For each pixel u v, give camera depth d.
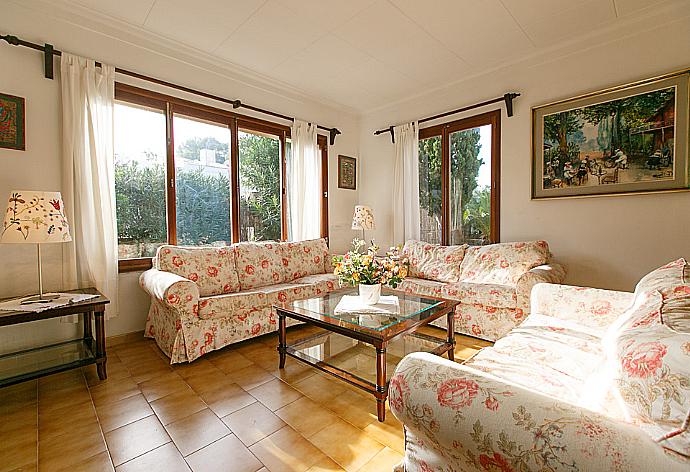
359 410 1.79
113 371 2.25
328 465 1.38
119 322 2.81
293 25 2.71
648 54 2.66
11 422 1.67
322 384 2.08
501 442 0.68
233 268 3.07
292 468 1.36
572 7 2.50
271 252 3.39
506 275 2.96
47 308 1.91
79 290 2.44
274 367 2.33
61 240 2.09
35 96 2.42
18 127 2.36
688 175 2.51
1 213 2.30
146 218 3.01
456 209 3.91
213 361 2.43
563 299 1.88
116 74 2.77
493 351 1.47
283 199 4.05
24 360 2.11
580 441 0.61
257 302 2.74
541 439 0.64
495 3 2.45
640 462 0.57
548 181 3.18
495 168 3.55
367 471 1.34
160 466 1.37
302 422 1.68
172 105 3.12
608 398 0.95
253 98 3.72
